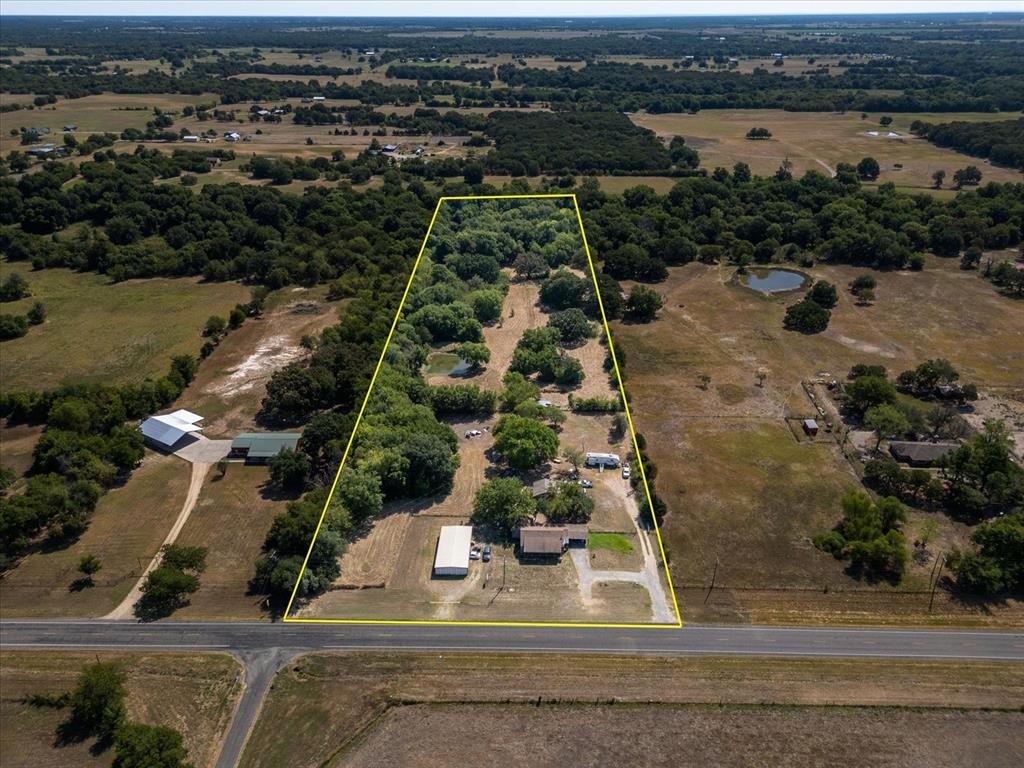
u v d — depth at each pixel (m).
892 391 112.69
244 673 72.19
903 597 80.56
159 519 93.88
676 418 115.38
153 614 79.56
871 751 63.72
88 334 143.50
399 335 134.62
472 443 109.62
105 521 93.44
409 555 87.56
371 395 112.69
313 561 83.06
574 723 66.44
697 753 63.66
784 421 114.06
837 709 67.62
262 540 90.25
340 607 80.06
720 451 106.75
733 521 92.56
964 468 93.75
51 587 83.25
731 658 73.19
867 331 143.88
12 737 66.19
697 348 138.50
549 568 85.31
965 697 68.75
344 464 98.38
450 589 82.38
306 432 103.44
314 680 71.25
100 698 66.81
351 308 146.25
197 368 130.62
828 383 124.56
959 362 130.62
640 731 65.62
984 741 64.56
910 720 66.50
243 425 114.38
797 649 74.19
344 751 64.12
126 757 60.97
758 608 79.50
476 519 93.44
